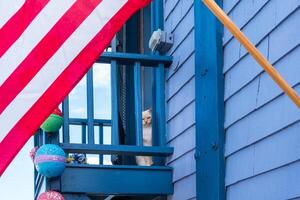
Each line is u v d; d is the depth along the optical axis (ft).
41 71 9.35
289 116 10.97
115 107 16.62
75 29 9.52
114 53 16.94
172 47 17.54
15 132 9.15
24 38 9.39
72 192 15.81
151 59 17.28
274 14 11.78
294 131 10.80
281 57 11.42
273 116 11.59
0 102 9.20
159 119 17.39
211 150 13.89
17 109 9.20
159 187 16.49
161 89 17.42
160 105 17.35
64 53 9.43
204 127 14.34
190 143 15.62
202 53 14.75
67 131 16.15
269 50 11.90
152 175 16.48
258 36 12.41
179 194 16.15
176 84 16.96
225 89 13.84
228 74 13.75
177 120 16.74
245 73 12.87
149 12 21.50
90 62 9.46
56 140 15.72
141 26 22.11
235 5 13.58
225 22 8.65
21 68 9.32
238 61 13.24
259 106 12.15
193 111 15.57
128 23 22.58
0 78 9.24
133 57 17.13
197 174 14.56
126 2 9.67
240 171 12.86
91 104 16.38
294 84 10.92
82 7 9.58
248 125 12.63
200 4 15.01
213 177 13.71
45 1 9.53
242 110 12.92
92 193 15.99
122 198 19.52
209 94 14.24
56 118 15.42
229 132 13.52
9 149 9.09
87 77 16.49
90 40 9.52
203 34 14.75
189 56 16.10
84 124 21.11
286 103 11.11
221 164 13.52
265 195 11.73
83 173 15.94
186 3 16.52
